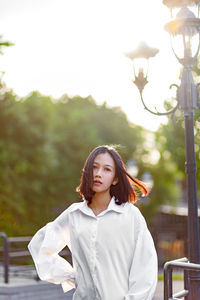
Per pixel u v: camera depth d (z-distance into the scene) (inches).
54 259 105.5
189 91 181.5
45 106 925.8
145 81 203.2
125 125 1332.4
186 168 179.2
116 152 102.4
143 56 202.4
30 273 422.3
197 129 496.4
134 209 101.7
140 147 1310.3
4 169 832.9
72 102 1381.6
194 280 170.6
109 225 99.3
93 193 102.0
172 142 795.4
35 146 878.4
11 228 809.5
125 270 98.7
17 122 813.9
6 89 762.8
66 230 106.5
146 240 99.3
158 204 1091.3
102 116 1338.6
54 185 989.8
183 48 178.7
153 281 96.7
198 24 177.8
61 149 1093.1
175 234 933.8
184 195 1412.4
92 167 100.5
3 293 357.7
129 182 102.4
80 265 101.2
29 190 906.7
